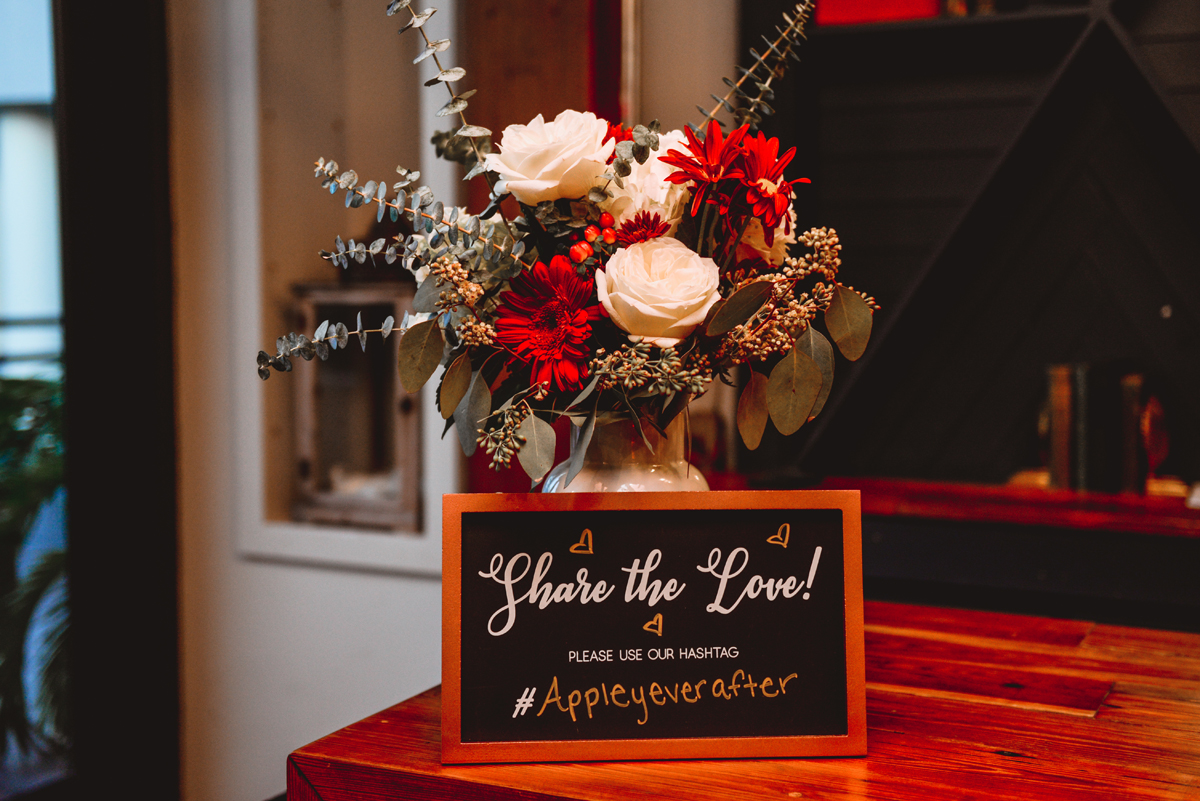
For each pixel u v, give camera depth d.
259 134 2.57
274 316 2.66
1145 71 2.19
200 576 2.69
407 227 2.77
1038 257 2.52
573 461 0.88
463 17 2.36
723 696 0.86
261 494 2.61
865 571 2.16
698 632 0.87
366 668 2.52
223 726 2.69
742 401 0.91
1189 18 2.33
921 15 2.41
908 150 2.59
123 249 2.56
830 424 2.49
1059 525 2.01
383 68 2.74
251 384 2.59
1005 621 1.37
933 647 1.23
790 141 2.46
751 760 0.85
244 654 2.66
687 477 0.94
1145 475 2.29
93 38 2.49
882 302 2.63
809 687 0.87
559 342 0.84
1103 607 1.99
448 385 0.85
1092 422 2.30
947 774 0.82
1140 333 2.45
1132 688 1.06
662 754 0.85
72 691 2.58
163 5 2.61
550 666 0.85
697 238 0.92
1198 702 1.01
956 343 2.61
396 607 2.47
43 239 2.78
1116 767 0.84
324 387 2.76
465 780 0.81
